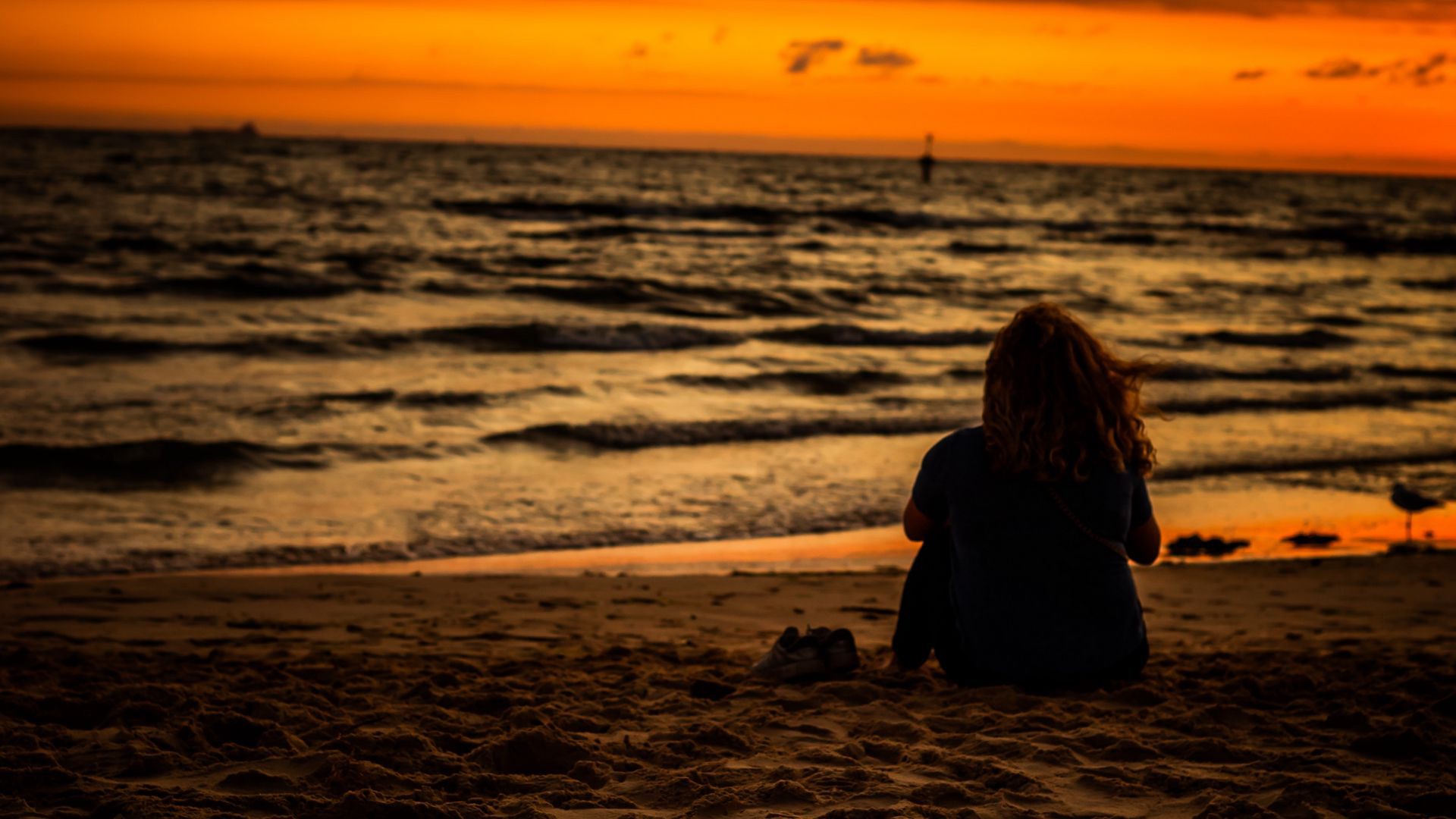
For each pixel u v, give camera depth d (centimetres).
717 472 1276
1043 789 275
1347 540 1062
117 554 925
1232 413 1764
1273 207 10700
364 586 804
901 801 267
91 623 670
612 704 401
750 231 5647
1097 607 381
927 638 422
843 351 2402
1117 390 366
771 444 1441
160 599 747
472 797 273
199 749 319
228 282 2905
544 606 741
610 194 7925
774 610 737
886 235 5769
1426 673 457
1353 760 308
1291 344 2720
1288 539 1053
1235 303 3594
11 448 1230
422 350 2200
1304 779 282
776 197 8488
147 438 1358
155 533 993
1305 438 1569
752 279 3688
